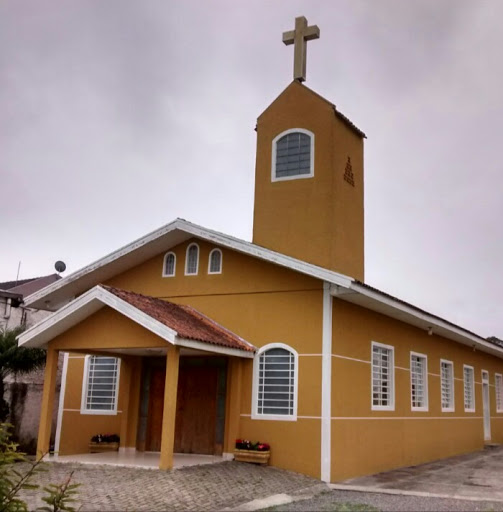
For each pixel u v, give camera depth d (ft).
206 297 51.34
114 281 55.77
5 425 26.07
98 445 51.13
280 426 45.96
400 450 55.57
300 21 60.80
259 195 57.26
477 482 45.88
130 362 52.42
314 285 47.09
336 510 33.88
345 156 57.72
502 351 86.89
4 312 60.75
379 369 53.78
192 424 49.73
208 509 33.45
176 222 50.52
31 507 32.30
